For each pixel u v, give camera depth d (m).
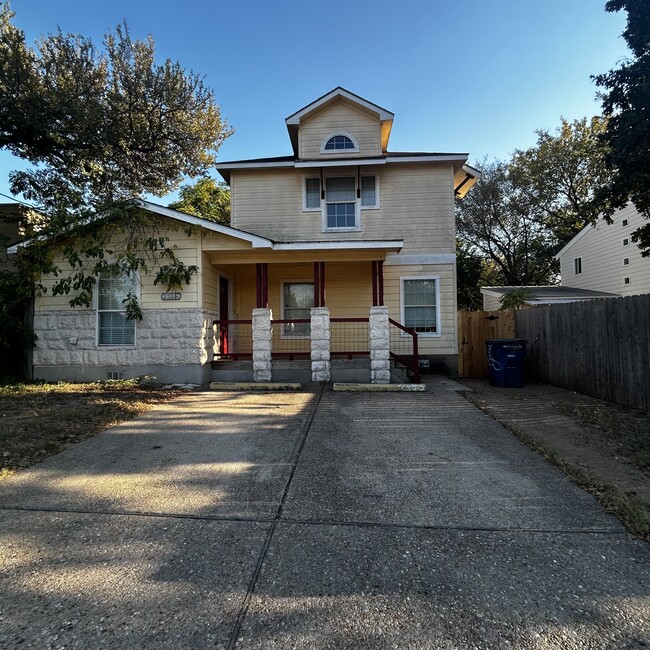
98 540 2.75
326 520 3.02
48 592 2.23
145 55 13.20
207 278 9.52
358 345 11.45
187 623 2.00
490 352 9.57
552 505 3.24
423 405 6.93
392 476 3.84
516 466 4.09
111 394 7.62
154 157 15.08
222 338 10.71
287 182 11.80
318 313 9.16
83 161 13.66
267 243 9.02
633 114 8.32
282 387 8.56
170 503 3.30
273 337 11.82
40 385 8.45
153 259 9.22
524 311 10.91
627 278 16.73
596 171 24.94
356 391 8.30
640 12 8.50
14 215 11.68
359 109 11.95
